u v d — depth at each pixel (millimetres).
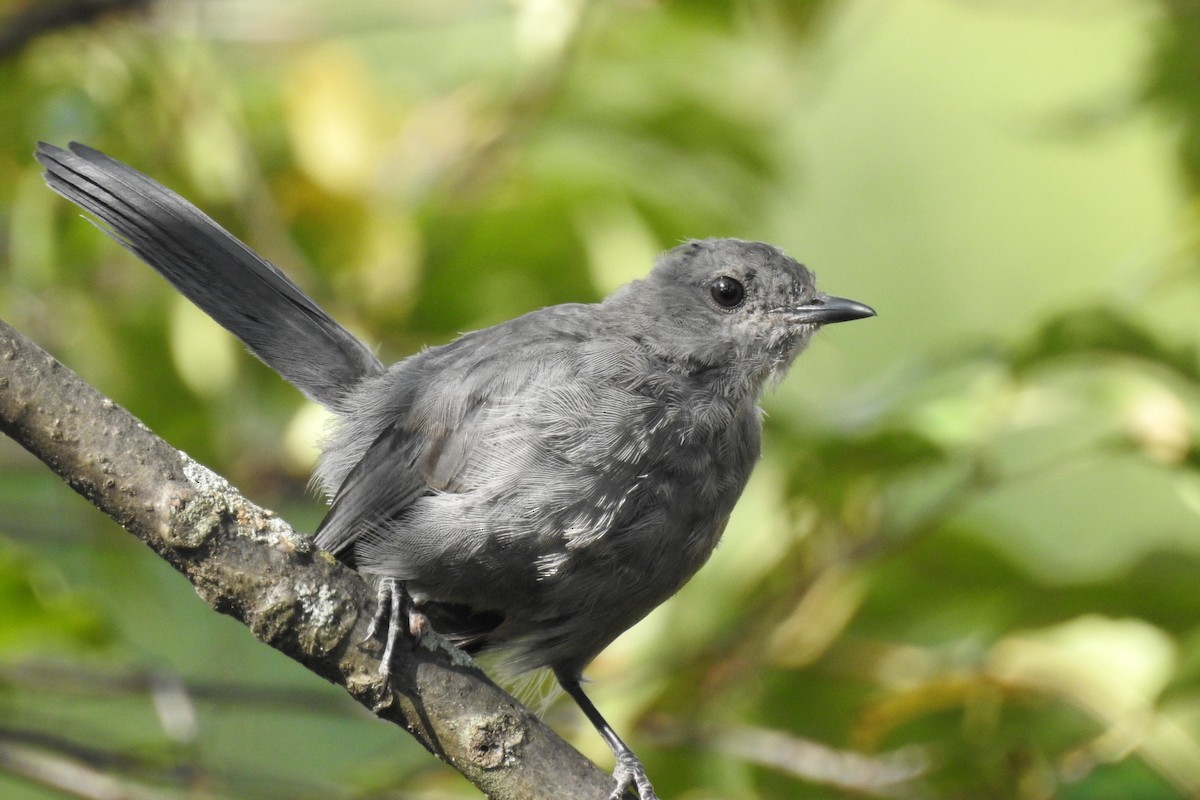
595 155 11570
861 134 17094
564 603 8594
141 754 10055
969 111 16891
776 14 11375
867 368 16250
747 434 9180
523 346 8875
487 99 11109
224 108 10531
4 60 10234
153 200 8992
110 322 10742
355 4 11477
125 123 10406
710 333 9344
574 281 11180
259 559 7035
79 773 9320
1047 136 11188
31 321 10953
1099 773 9023
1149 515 13609
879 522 9586
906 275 16375
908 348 15812
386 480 8641
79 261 10961
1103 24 15688
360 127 10633
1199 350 9062
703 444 8766
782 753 9461
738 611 9703
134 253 9031
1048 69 16734
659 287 9539
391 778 10070
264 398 11297
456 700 7320
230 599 7020
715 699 9695
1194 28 10445
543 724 7457
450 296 11008
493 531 8305
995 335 9773
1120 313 8969
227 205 10312
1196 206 10031
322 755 12430
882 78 17250
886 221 16734
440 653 7375
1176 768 8859
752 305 9492
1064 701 9203
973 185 16750
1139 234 15906
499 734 7324
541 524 8305
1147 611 9203
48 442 6734
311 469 10852
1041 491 13805
